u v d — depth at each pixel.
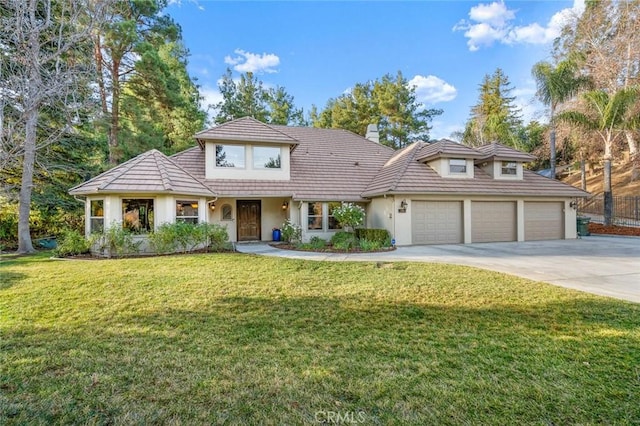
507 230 16.22
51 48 10.04
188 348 3.96
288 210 16.69
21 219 12.59
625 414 2.65
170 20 19.19
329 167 18.17
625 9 22.56
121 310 5.35
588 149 23.72
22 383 3.16
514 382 3.14
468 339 4.18
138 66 17.00
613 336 4.18
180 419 2.63
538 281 7.10
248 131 16.16
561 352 3.76
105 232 11.00
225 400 2.88
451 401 2.85
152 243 11.33
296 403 2.85
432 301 5.76
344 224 15.77
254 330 4.54
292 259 9.98
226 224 16.56
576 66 19.31
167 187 11.84
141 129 18.89
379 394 2.97
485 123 31.31
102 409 2.76
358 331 4.49
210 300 5.87
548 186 16.95
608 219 18.50
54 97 9.99
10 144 9.45
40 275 7.66
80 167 16.86
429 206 15.08
